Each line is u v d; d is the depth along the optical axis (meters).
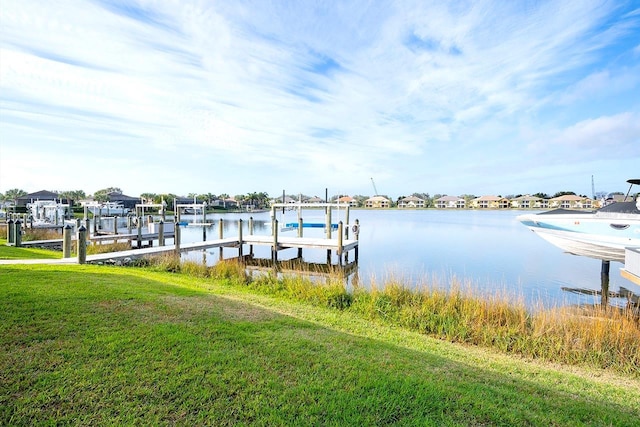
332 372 3.46
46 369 3.13
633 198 12.34
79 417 2.55
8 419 2.48
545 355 5.32
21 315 4.28
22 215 30.53
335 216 55.31
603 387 4.01
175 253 13.09
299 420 2.65
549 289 11.20
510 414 2.89
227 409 2.74
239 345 3.97
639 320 6.78
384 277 10.75
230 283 9.91
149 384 3.01
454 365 4.12
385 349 4.40
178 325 4.41
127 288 6.17
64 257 10.31
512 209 99.06
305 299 8.17
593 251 11.91
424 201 108.56
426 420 2.72
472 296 7.39
